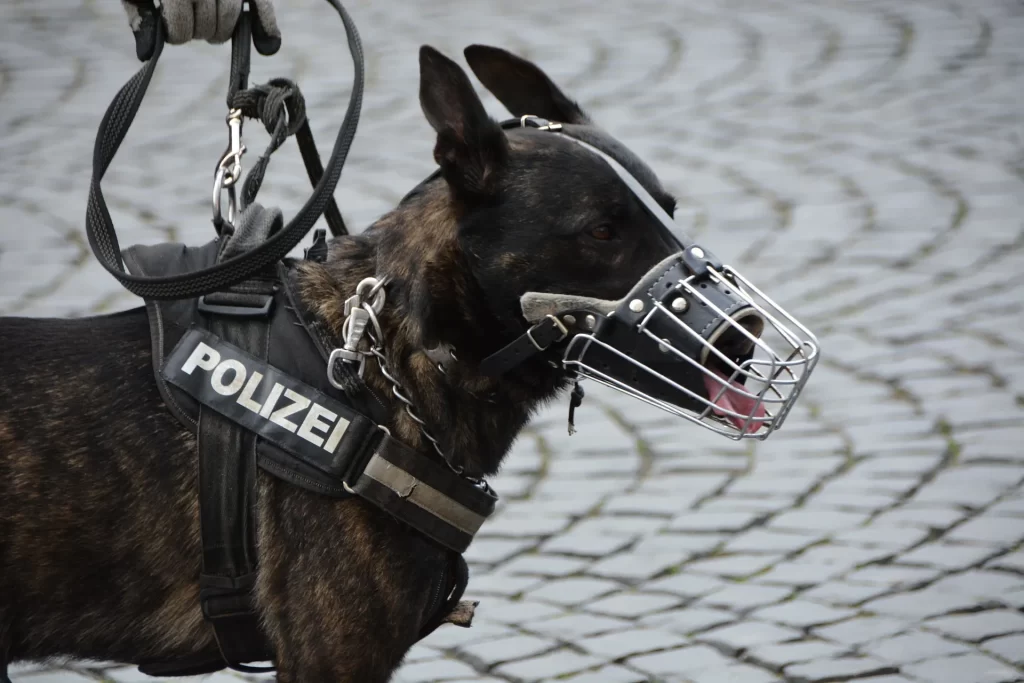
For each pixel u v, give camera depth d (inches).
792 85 394.9
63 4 493.0
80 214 316.5
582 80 402.6
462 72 109.0
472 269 111.4
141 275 120.2
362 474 111.6
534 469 224.7
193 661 120.6
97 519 112.3
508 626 178.4
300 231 115.3
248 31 136.7
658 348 106.7
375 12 479.2
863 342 257.4
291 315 116.9
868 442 223.6
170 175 339.3
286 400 112.5
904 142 351.6
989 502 200.5
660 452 228.1
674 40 439.5
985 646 163.0
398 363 114.3
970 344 252.8
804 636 169.8
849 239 299.7
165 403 113.7
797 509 205.2
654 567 192.1
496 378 114.9
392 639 114.3
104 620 115.5
